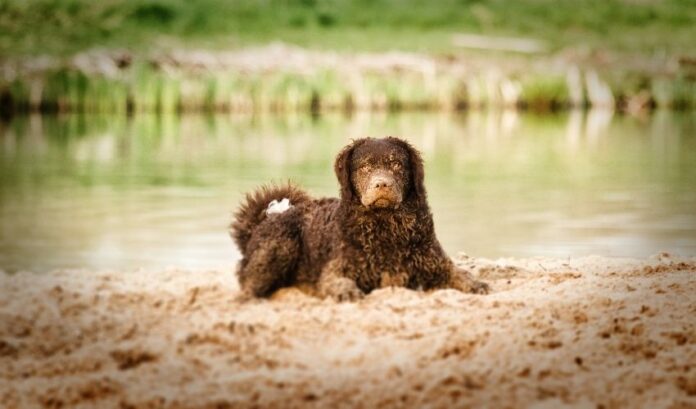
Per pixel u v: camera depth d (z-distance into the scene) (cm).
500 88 5072
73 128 3916
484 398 676
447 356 747
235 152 3069
